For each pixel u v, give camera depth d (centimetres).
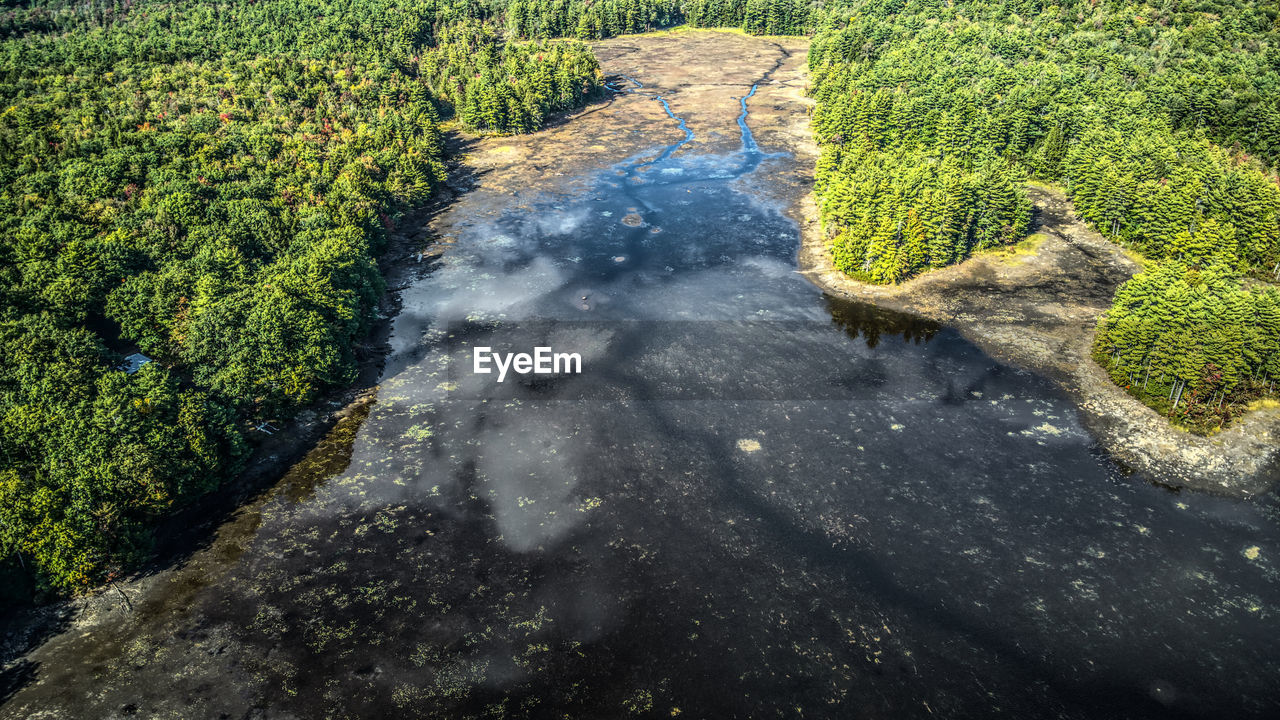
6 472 6806
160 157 12825
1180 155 13475
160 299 9500
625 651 6375
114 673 6091
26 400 7531
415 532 7538
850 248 12150
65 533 6550
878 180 12419
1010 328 10769
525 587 6944
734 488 8044
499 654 6341
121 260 10069
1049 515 7619
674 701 5959
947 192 12269
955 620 6594
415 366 10194
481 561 7219
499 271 12875
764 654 6334
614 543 7419
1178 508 7662
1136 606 6662
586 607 6750
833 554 7256
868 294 11875
